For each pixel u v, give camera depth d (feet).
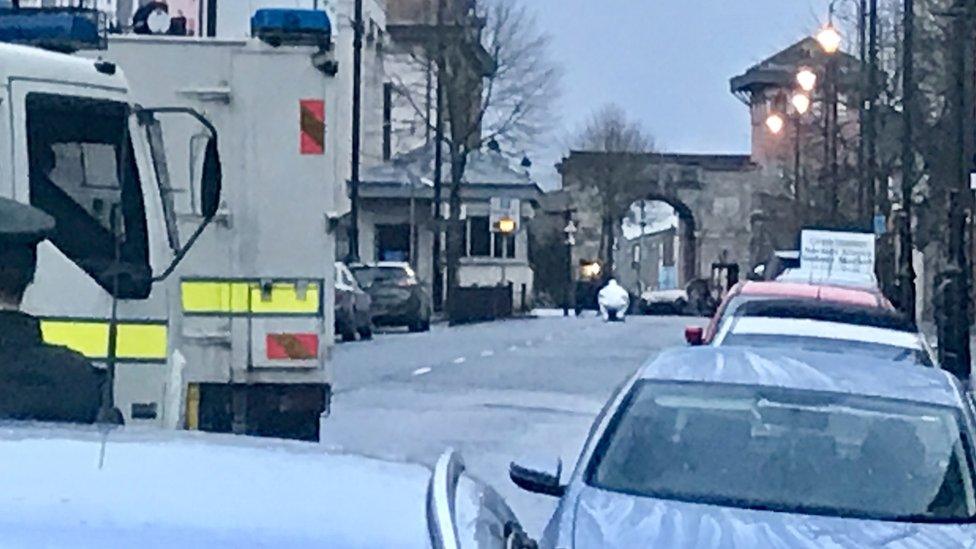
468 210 244.63
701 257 357.00
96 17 33.40
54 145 30.04
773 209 244.83
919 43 132.77
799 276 95.30
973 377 102.22
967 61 109.81
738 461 28.14
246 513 10.21
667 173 355.97
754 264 264.72
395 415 69.46
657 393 30.09
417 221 228.84
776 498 27.30
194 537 9.66
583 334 159.12
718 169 355.56
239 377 35.14
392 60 228.02
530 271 252.62
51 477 10.51
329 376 35.76
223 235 34.83
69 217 30.17
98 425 13.30
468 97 206.59
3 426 12.23
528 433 64.13
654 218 406.62
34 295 29.73
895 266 145.79
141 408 30.91
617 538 24.98
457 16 205.87
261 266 35.19
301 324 35.40
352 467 11.85
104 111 30.53
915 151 132.67
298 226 35.35
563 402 77.61
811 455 28.32
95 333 30.32
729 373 30.73
